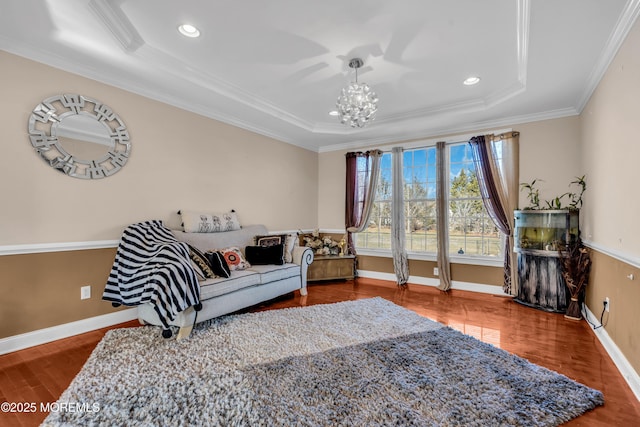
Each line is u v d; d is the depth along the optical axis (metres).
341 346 2.39
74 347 2.40
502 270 4.04
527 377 1.95
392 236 4.82
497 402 1.68
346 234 5.27
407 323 2.91
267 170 4.67
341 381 1.87
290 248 4.00
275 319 3.00
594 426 1.52
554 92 3.12
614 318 2.30
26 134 2.38
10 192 2.31
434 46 2.51
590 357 2.26
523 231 3.61
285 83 3.24
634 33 1.91
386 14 2.12
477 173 4.14
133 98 3.04
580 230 3.41
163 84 3.04
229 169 4.07
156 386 1.82
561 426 1.52
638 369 1.84
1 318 2.28
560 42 2.21
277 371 1.99
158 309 2.27
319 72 2.99
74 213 2.64
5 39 2.24
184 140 3.52
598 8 1.85
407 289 4.36
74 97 2.63
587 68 2.60
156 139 3.24
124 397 1.71
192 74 2.96
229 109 3.76
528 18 1.98
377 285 4.61
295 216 5.21
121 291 2.53
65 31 2.18
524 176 3.86
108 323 2.86
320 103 3.83
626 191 2.07
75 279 2.66
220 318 2.98
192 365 2.07
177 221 3.44
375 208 5.21
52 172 2.52
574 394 1.76
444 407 1.63
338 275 4.85
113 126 2.89
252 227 4.16
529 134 3.85
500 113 3.78
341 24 2.24
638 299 1.87
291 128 4.52
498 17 2.13
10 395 1.77
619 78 2.18
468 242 4.37
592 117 2.96
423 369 2.03
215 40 2.46
